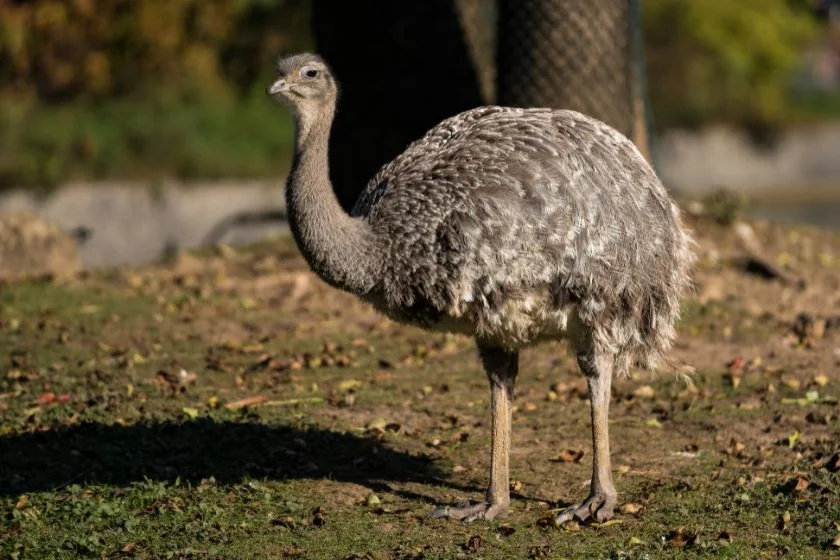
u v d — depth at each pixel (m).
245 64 50.12
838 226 41.28
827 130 61.50
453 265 11.55
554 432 14.94
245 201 43.25
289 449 14.48
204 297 21.23
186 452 14.49
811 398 15.69
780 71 61.44
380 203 11.97
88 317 20.34
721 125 57.97
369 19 23.28
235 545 11.73
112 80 47.56
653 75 58.59
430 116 23.30
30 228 24.67
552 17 20.88
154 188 42.34
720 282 21.09
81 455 14.42
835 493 12.41
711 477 13.27
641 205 11.96
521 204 11.55
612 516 12.13
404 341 18.95
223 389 16.88
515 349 12.20
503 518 12.33
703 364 17.50
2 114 44.41
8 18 43.91
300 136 11.96
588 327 11.84
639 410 15.70
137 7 46.19
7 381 17.34
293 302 20.97
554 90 21.00
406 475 13.72
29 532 12.26
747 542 11.46
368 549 11.56
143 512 12.66
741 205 25.27
